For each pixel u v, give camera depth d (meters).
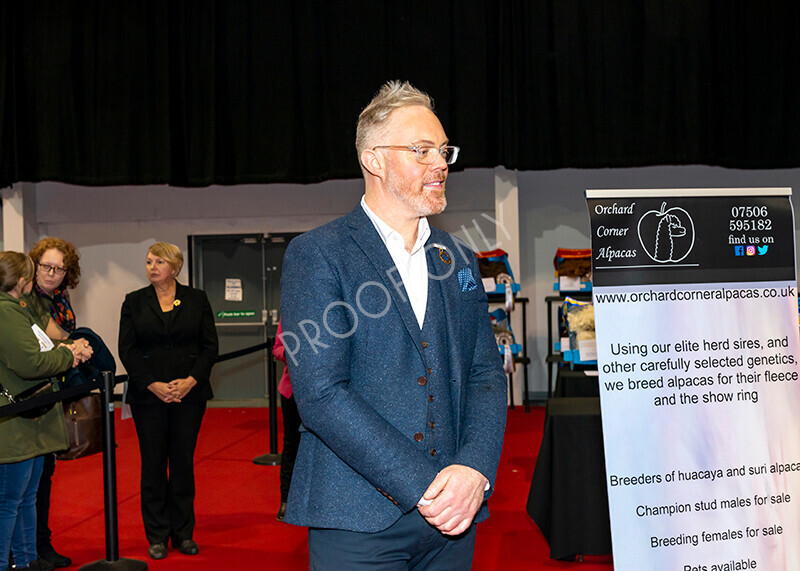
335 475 1.43
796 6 6.94
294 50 7.46
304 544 3.86
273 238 8.53
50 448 3.08
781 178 7.74
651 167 7.96
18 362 2.89
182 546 3.72
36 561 3.33
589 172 8.06
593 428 3.41
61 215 8.70
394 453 1.34
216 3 7.53
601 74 7.12
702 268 2.50
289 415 4.12
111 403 3.33
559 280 7.10
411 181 1.50
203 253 8.69
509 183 7.80
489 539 3.88
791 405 2.49
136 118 7.68
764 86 6.99
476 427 1.48
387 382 1.44
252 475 5.35
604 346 2.43
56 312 3.58
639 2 7.06
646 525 2.39
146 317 3.56
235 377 8.70
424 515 1.34
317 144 7.47
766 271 2.53
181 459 3.71
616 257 2.46
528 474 5.16
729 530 2.42
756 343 2.49
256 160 7.54
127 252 8.66
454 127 7.29
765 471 2.45
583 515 3.41
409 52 7.29
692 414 2.44
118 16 7.69
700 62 7.00
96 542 3.95
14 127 7.80
